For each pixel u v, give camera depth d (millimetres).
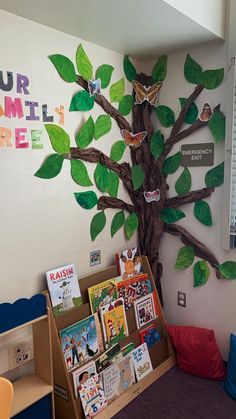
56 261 1958
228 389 2127
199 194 2326
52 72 1844
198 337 2281
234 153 2152
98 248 2225
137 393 2117
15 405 1589
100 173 2182
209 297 2395
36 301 1664
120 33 1935
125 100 2326
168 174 2457
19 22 1671
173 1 1619
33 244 1827
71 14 1658
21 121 1714
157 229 2508
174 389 2174
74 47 1955
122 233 2410
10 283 1735
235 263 2252
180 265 2475
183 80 2314
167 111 2402
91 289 2059
